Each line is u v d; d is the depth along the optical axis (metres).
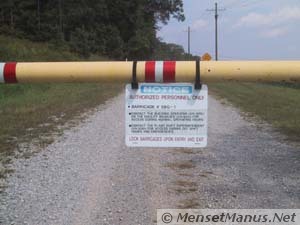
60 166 9.16
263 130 14.18
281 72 2.97
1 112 16.77
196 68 2.96
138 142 3.08
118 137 12.38
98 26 72.06
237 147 11.37
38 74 3.06
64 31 65.56
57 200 7.05
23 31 58.50
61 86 28.73
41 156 10.06
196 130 3.05
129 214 6.43
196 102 3.03
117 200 7.04
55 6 66.19
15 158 9.88
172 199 7.07
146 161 9.62
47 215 6.41
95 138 12.23
